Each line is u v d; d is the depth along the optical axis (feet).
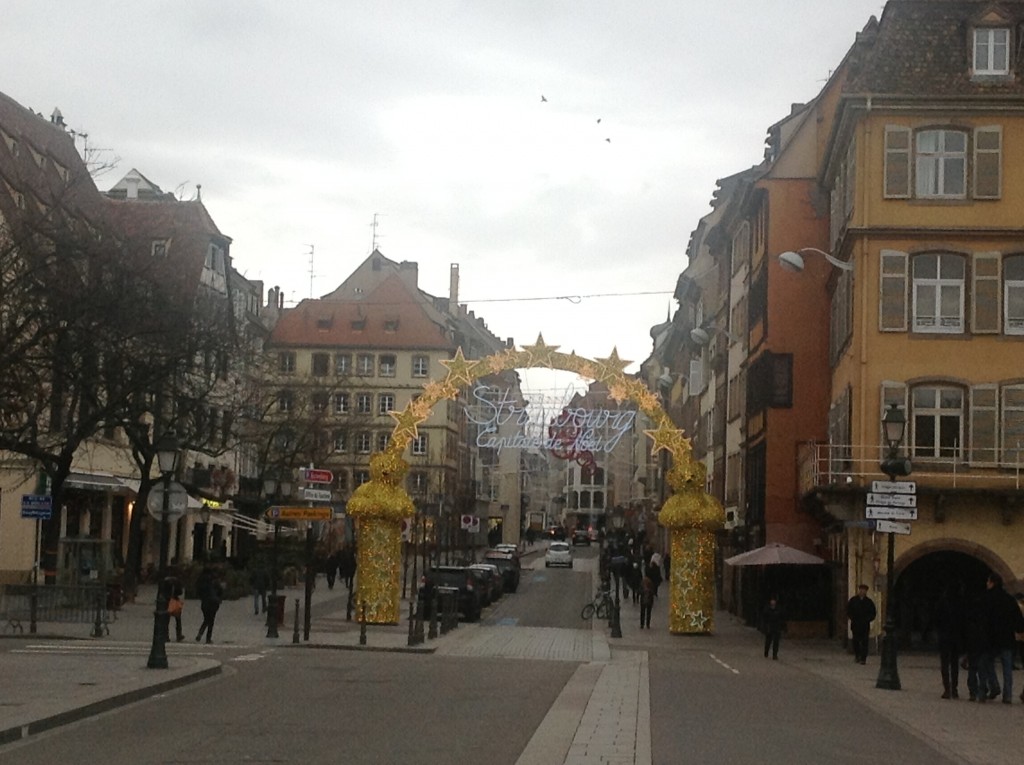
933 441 122.72
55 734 53.06
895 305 123.34
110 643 105.50
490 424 144.77
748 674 94.32
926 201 123.65
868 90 124.16
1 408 117.08
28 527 173.88
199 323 148.36
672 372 342.64
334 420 282.56
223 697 67.56
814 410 152.46
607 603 167.12
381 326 349.41
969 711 71.00
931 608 126.82
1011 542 120.47
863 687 85.56
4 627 116.16
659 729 57.77
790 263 126.62
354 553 200.44
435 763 45.70
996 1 124.67
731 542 191.42
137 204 208.03
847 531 123.34
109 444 196.34
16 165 143.33
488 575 198.59
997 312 122.62
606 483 564.30
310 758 46.57
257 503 203.00
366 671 85.71
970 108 123.13
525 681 80.79
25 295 114.01
